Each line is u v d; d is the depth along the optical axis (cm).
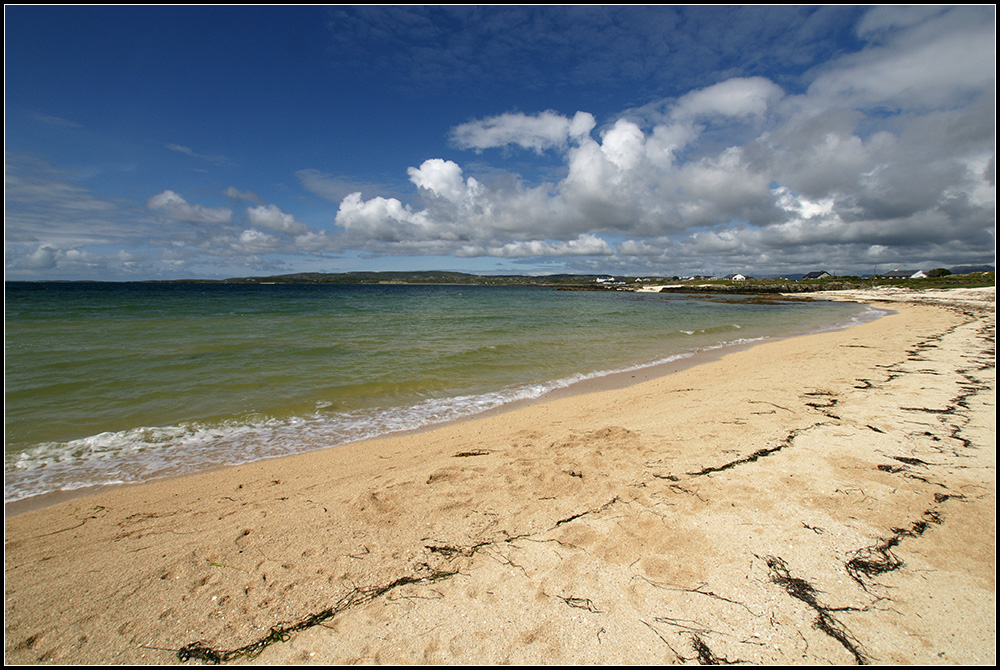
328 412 752
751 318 2836
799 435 537
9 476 503
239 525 367
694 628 243
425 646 233
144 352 1205
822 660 222
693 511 363
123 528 376
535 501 389
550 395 873
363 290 10631
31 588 282
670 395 829
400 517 367
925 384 766
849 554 303
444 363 1144
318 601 266
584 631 242
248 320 2252
